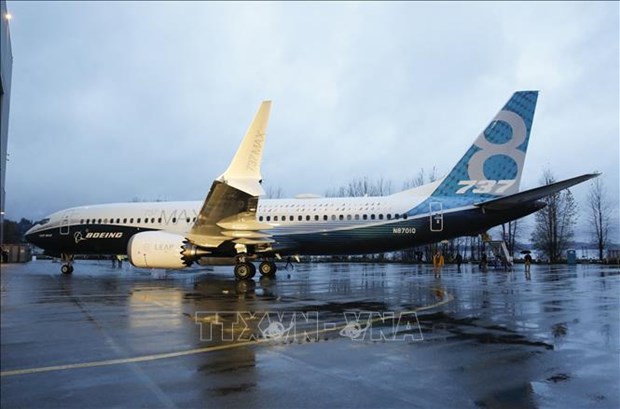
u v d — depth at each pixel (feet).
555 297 45.42
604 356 21.43
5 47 123.34
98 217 78.54
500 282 65.87
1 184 127.34
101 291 51.21
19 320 31.22
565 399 15.75
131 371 18.88
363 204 69.10
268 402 15.39
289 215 69.92
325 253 70.23
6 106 132.98
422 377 18.20
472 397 15.93
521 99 67.67
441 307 37.83
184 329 27.86
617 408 14.92
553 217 176.76
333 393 16.29
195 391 16.46
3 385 17.07
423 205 67.56
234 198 57.41
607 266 135.64
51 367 19.44
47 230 80.48
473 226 66.54
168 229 75.36
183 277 75.20
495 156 67.82
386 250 69.31
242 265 65.98
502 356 21.43
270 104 56.03
